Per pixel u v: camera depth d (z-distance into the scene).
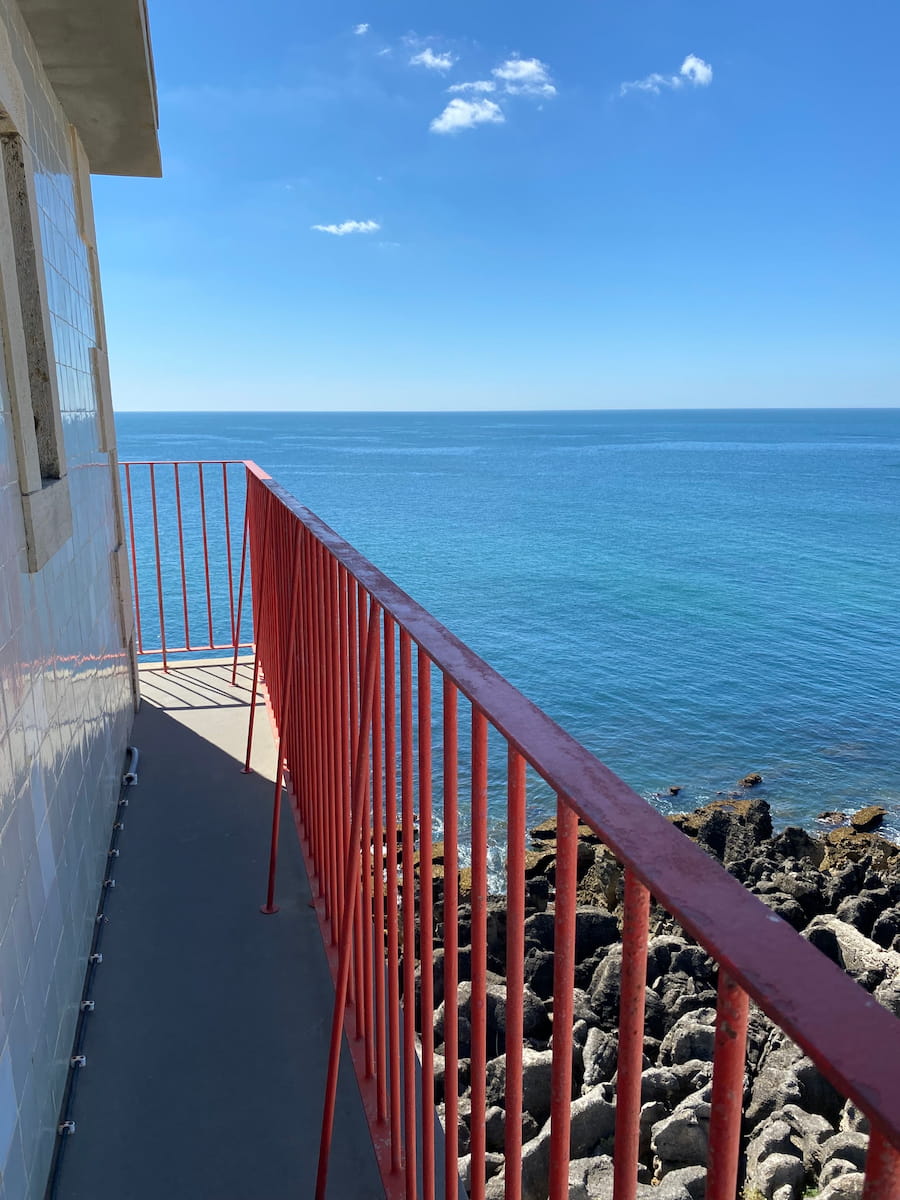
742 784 18.42
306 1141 2.08
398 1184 1.89
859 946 7.52
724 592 38.50
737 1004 0.57
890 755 19.92
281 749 3.05
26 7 2.61
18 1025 1.77
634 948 0.73
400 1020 1.86
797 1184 3.97
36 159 2.80
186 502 60.00
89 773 3.02
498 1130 3.94
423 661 1.40
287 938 2.88
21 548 2.07
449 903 1.39
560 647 29.19
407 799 1.60
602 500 76.19
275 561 4.03
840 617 33.91
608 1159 3.59
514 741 0.96
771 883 9.98
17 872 1.84
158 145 4.09
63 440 2.86
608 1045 4.79
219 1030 2.46
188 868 3.31
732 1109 0.60
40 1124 1.91
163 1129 2.12
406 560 45.78
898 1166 0.44
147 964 2.75
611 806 0.77
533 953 6.29
